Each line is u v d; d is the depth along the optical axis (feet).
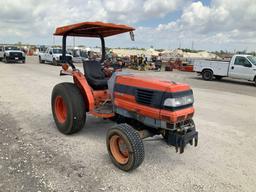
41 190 11.60
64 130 18.07
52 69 67.92
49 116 22.75
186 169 14.10
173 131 13.55
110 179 12.75
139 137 13.21
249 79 54.70
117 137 13.69
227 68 57.41
